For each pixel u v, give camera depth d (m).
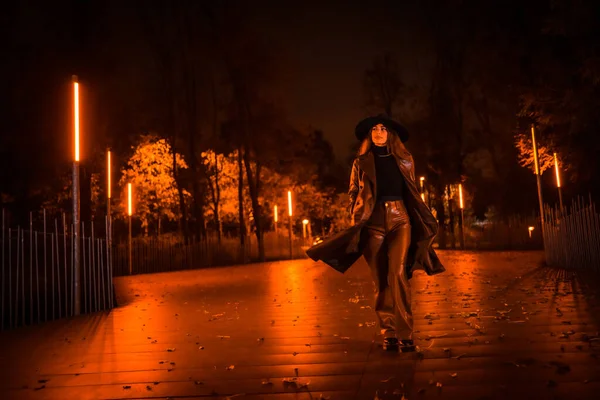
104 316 10.17
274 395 4.58
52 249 9.98
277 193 42.22
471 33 28.08
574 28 18.00
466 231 40.97
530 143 23.17
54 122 22.16
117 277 22.42
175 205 40.22
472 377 4.77
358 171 6.14
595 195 24.53
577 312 7.97
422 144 37.50
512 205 36.72
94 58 21.61
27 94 21.92
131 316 10.05
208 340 7.20
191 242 33.47
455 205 43.47
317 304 10.59
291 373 5.26
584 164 21.73
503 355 5.48
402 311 5.95
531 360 5.16
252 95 32.81
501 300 9.72
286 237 38.22
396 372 5.08
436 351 5.82
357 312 9.22
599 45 17.98
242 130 33.31
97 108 22.03
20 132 22.83
